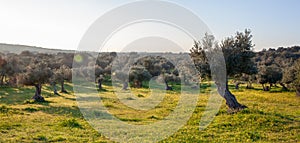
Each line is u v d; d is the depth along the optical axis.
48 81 41.78
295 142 15.84
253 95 43.81
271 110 27.55
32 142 14.88
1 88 58.81
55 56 71.88
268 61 76.88
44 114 25.31
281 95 48.06
